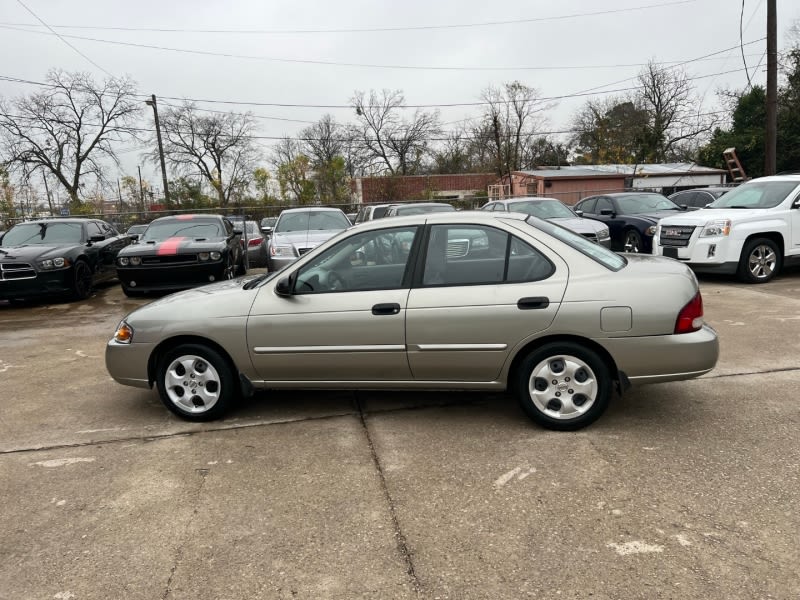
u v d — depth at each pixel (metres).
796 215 9.27
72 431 4.33
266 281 4.23
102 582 2.57
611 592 2.35
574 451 3.61
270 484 3.38
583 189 35.28
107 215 21.86
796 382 4.64
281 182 47.06
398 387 4.09
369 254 4.04
